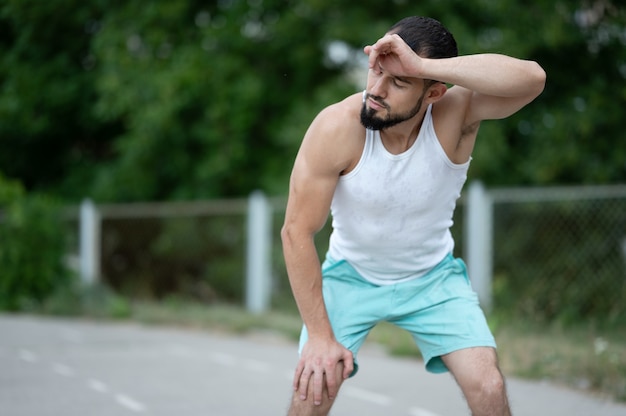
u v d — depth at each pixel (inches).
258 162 544.7
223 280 475.8
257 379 263.9
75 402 227.5
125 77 506.6
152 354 316.5
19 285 470.6
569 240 373.1
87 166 602.5
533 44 438.9
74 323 419.8
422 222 136.8
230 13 523.5
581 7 430.3
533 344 298.8
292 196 130.0
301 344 136.6
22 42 552.4
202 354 317.7
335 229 144.7
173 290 502.9
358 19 494.3
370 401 231.5
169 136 527.5
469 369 133.2
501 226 374.9
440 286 144.2
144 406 223.0
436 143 129.3
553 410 219.5
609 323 334.0
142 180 538.6
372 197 131.3
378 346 331.3
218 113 505.0
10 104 550.0
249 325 385.7
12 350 322.7
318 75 551.2
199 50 509.7
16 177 618.8
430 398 235.3
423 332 142.6
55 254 479.2
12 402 227.0
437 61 116.8
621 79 451.2
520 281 374.0
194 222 490.3
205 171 514.3
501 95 120.1
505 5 438.0
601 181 427.8
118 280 508.1
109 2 532.7
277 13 535.8
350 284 147.2
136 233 509.0
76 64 575.5
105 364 291.6
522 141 485.1
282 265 438.3
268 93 534.6
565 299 366.3
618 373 248.8
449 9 488.1
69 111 581.9
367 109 121.0
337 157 127.3
